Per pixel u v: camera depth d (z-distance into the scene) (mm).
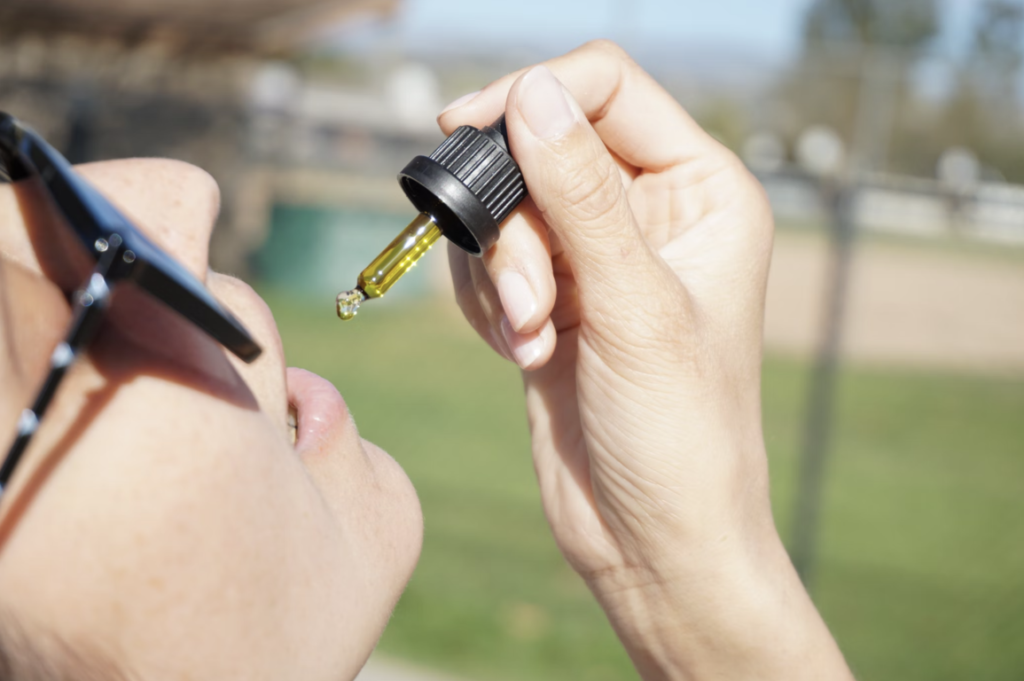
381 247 12750
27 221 534
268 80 12867
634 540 1098
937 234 11453
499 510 5980
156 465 524
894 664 4352
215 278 690
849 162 10000
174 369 546
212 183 624
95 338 527
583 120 902
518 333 1009
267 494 585
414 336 11305
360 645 686
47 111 11852
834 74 10172
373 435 7645
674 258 1104
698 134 1159
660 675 1148
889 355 11469
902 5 22375
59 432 507
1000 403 9969
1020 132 10484
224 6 11727
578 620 4363
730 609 1068
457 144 913
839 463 7766
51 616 508
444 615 4293
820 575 5441
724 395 1058
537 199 923
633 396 1012
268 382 663
